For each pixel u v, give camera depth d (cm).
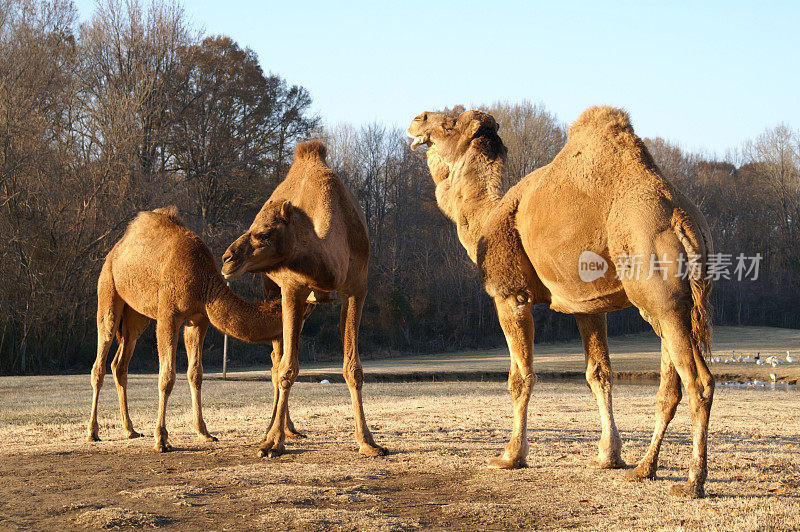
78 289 3409
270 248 714
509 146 4919
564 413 1271
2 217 3169
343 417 1204
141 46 4209
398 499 563
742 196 7038
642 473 606
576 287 622
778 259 6900
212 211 4666
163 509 530
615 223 582
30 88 3400
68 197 3397
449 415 1235
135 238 932
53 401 1541
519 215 682
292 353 778
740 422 1113
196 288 871
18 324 3294
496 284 695
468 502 547
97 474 679
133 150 3659
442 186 836
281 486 600
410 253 5878
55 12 3922
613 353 4397
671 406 596
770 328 6391
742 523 460
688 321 550
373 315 5081
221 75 4900
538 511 516
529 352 693
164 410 846
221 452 813
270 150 5141
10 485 623
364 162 6138
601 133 624
